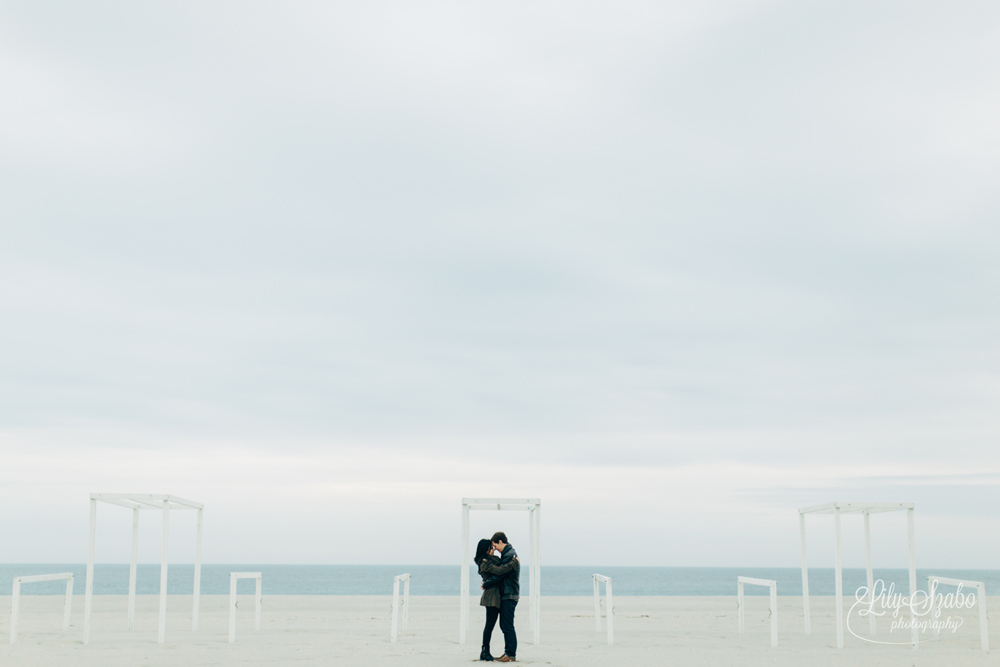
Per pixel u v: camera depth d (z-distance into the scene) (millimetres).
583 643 14047
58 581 88562
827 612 23734
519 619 20750
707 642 14414
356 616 21156
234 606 13656
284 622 18641
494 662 10891
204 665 10664
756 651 12961
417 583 101062
